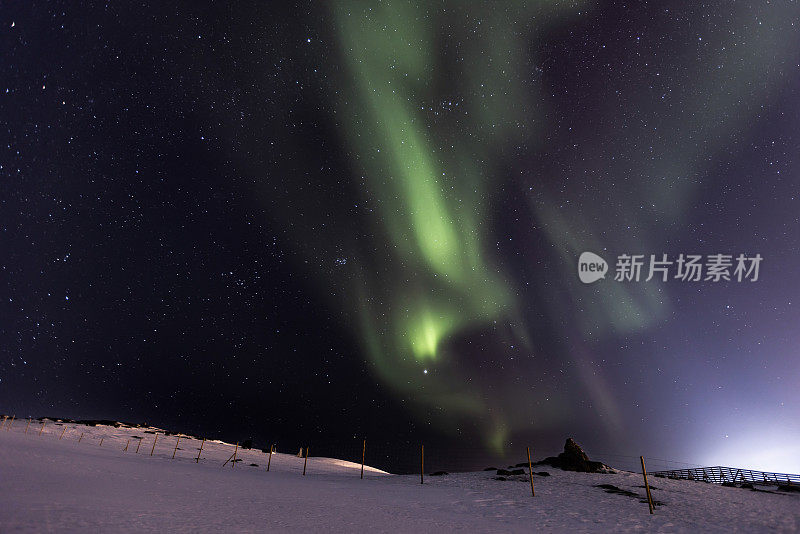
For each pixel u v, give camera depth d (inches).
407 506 721.0
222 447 2121.1
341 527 486.9
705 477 1365.7
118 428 2134.6
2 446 1072.2
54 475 731.4
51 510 433.7
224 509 554.3
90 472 828.6
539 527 576.7
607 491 975.6
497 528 553.9
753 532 571.5
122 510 474.6
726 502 848.9
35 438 1441.9
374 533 466.3
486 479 1202.6
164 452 1651.1
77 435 1763.0
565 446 1459.2
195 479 909.8
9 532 330.6
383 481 1207.6
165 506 535.2
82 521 395.2
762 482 1252.5
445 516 633.6
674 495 936.9
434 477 1301.7
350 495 834.2
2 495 499.5
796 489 1096.8
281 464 1759.4
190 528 411.2
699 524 622.8
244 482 944.3
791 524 623.5
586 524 608.4
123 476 826.2
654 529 582.9
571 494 929.5
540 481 1145.4
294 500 702.5
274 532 428.1
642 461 748.0
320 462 2060.8
